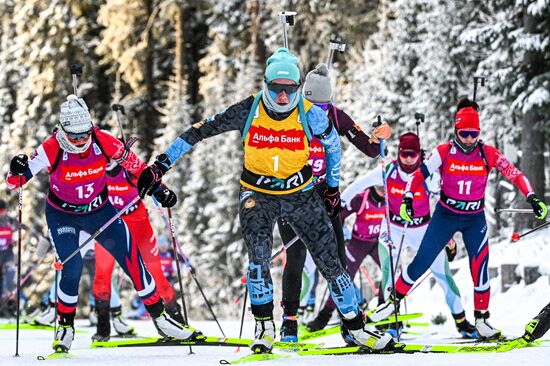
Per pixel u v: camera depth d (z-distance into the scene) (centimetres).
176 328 1453
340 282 1248
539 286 2286
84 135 1364
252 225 1216
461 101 1569
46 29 7069
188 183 5734
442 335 1814
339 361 1161
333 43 1600
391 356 1217
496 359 1145
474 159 1534
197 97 7681
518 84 3130
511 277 2414
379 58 4625
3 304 2820
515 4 3238
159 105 7681
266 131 1216
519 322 2006
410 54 4253
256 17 6544
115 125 7406
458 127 1524
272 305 1231
